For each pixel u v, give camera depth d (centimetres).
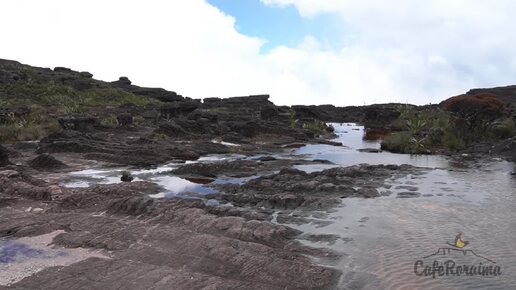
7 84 7631
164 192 1902
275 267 1013
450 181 2136
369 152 3712
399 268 1040
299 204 1625
